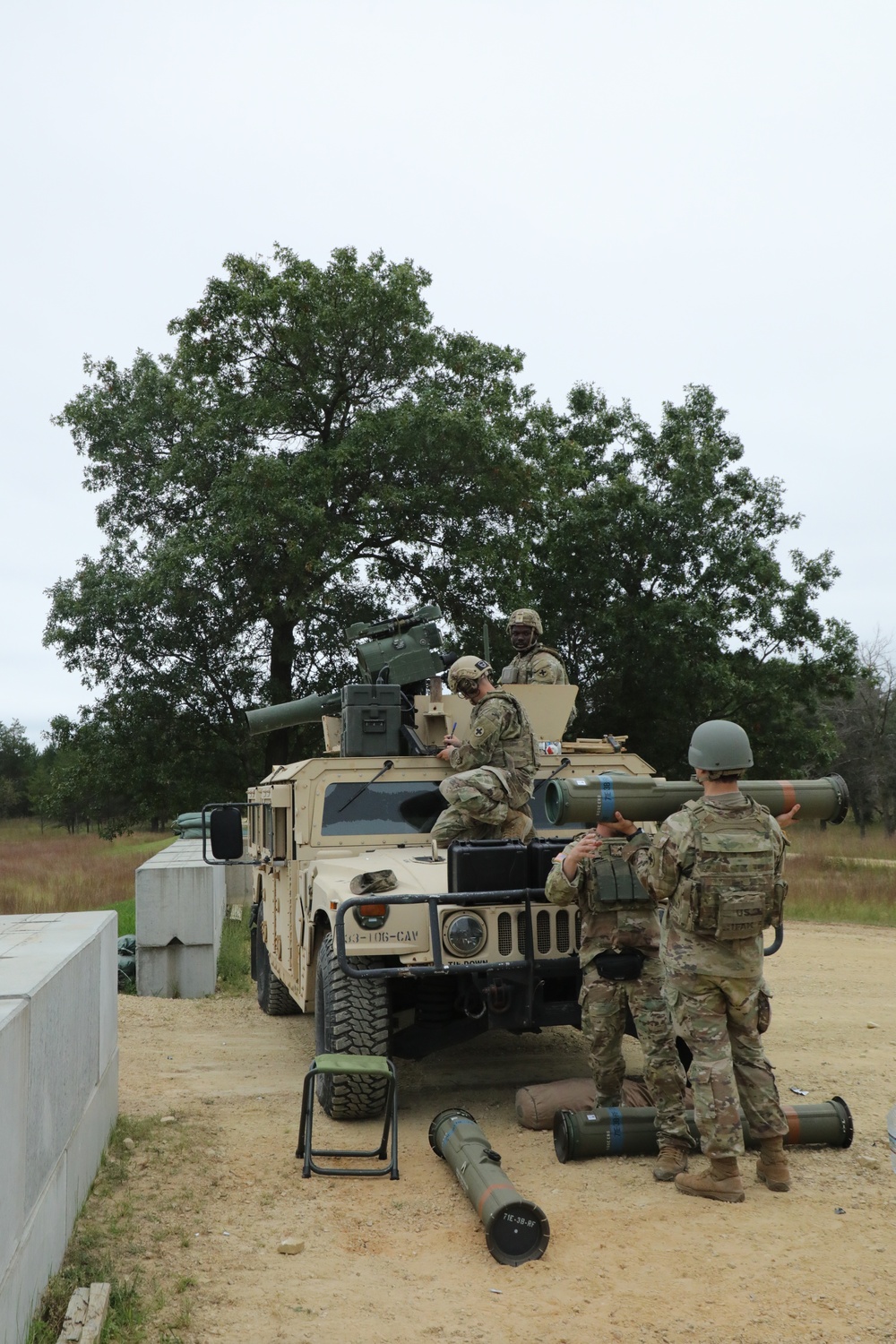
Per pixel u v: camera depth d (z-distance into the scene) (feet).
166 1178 15.48
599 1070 16.72
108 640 77.71
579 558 92.63
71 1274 12.06
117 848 144.97
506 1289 11.99
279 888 25.66
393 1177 15.44
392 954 17.13
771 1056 22.93
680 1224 13.71
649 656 88.99
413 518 76.74
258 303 74.28
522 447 78.23
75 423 86.22
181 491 83.41
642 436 99.76
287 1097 20.04
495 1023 17.42
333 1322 11.26
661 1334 10.91
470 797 19.31
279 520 69.51
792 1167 15.85
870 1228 13.55
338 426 81.41
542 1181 15.30
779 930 15.43
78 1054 13.85
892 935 43.60
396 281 77.10
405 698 24.85
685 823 14.55
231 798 82.33
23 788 287.48
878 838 129.49
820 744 96.48
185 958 31.96
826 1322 11.11
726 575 94.43
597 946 16.48
